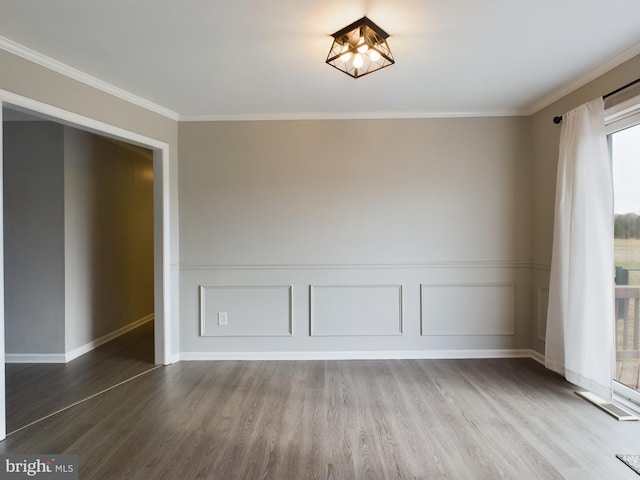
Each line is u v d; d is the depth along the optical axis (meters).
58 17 1.85
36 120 3.35
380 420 2.22
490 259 3.33
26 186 3.37
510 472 1.73
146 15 1.83
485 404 2.42
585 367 2.53
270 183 3.35
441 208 3.33
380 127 3.33
